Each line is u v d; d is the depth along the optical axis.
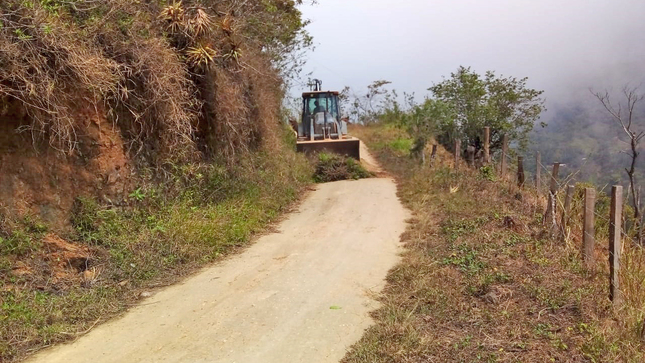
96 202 7.12
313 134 17.61
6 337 4.75
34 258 6.02
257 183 10.85
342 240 8.48
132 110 7.81
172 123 8.48
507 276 6.07
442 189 11.93
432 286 6.03
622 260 5.79
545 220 8.12
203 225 7.93
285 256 7.62
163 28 9.28
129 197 7.55
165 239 7.33
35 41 6.27
